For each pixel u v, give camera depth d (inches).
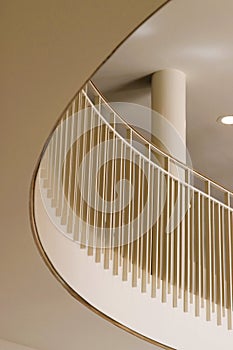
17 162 135.3
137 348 214.5
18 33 106.3
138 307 198.7
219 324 219.8
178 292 209.5
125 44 233.8
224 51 235.1
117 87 258.7
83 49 106.3
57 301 187.9
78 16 100.7
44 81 114.0
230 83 253.8
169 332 205.5
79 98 180.4
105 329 200.8
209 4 213.5
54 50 107.7
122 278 195.8
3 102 120.2
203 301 215.6
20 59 110.7
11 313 199.8
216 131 291.0
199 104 270.7
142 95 262.2
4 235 160.9
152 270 210.4
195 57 239.6
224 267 225.0
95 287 187.6
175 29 225.6
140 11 97.7
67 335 211.9
